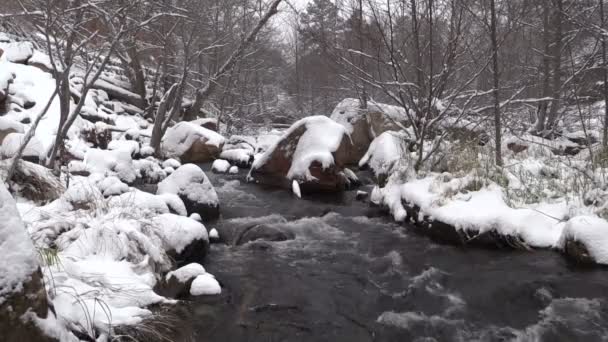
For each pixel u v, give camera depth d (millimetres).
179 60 15766
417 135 8359
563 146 10133
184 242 5496
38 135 9773
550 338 4102
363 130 12242
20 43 13375
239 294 4883
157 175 10031
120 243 4590
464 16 8203
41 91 12070
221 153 12648
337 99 18969
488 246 6066
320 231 7051
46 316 2727
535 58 12453
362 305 4781
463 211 6395
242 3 15805
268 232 6824
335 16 9281
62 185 6266
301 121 9805
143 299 3924
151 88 17766
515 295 4852
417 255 6020
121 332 3447
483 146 8797
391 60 8250
